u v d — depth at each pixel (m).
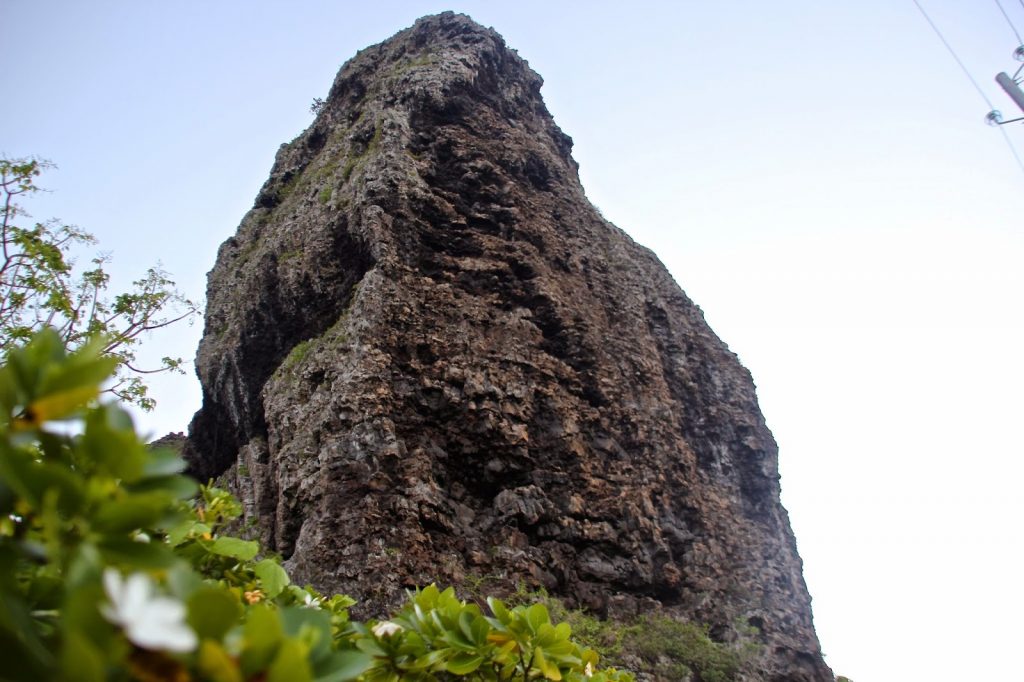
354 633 3.94
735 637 16.00
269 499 16.59
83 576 1.66
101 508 1.95
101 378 2.11
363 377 15.27
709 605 16.31
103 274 14.68
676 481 18.41
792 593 18.19
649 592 15.88
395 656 3.77
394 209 18.92
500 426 15.99
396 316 16.69
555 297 19.59
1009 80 13.95
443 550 13.84
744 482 20.75
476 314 18.03
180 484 2.33
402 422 15.18
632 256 25.47
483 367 16.86
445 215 19.95
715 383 22.86
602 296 21.77
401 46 28.22
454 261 19.05
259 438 18.98
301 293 19.55
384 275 17.30
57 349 2.22
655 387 20.09
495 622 3.97
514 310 18.77
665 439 18.95
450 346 16.92
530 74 29.92
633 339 21.17
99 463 2.06
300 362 17.47
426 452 15.10
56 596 1.93
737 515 19.50
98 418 2.07
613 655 13.91
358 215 18.94
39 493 1.93
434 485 14.66
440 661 3.87
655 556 16.33
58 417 2.06
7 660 1.52
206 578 3.74
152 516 2.01
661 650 14.49
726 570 17.56
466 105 23.97
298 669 1.70
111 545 1.93
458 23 27.78
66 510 1.97
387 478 14.11
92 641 1.47
